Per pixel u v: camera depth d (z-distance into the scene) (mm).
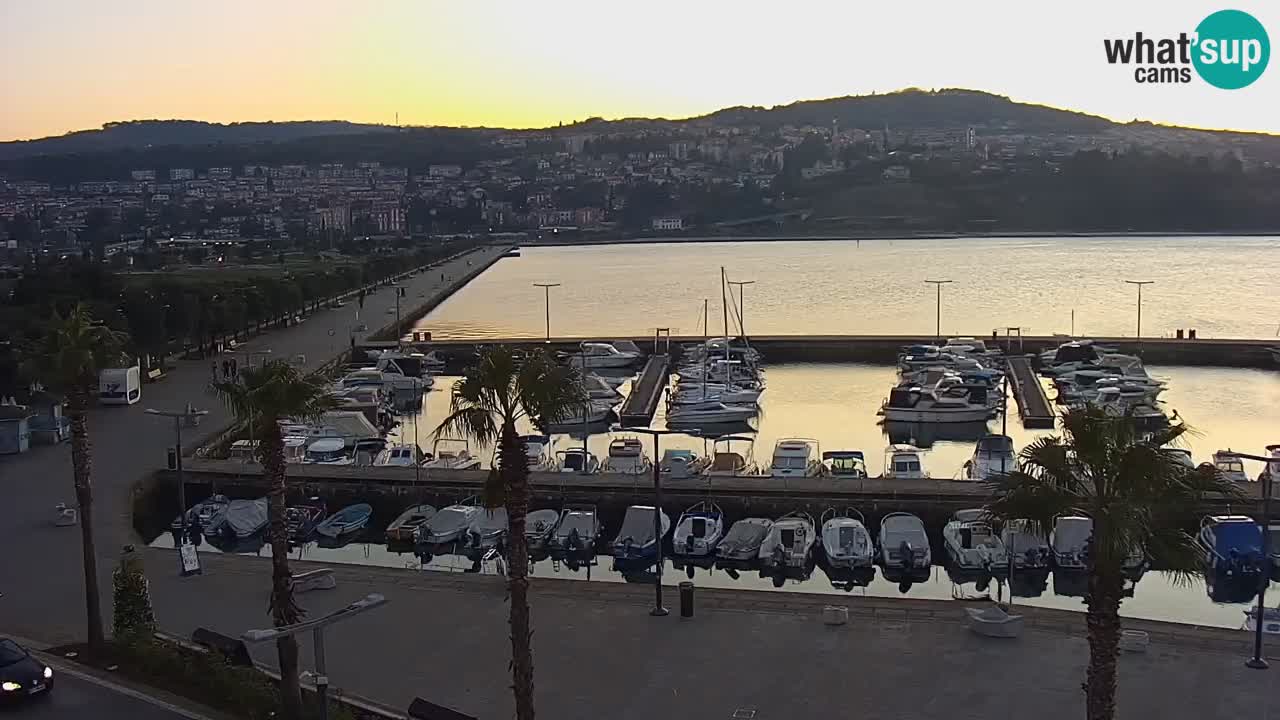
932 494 61781
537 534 58625
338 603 43438
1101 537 23219
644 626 40562
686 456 71438
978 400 93375
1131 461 23109
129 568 36969
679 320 169625
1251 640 38000
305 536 61719
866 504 61594
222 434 77188
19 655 32812
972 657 36906
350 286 193500
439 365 122688
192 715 31344
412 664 37188
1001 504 24562
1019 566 54281
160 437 76000
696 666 36688
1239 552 51500
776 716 32750
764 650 37969
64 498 59125
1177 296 189250
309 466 70250
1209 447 82188
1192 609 49281
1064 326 153500
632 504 64062
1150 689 33969
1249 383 109250
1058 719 32062
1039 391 101812
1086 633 38938
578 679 35781
